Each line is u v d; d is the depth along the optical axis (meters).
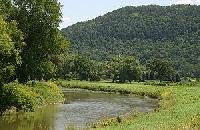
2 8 49.47
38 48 57.50
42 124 37.97
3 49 40.12
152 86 106.00
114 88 98.19
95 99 71.38
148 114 39.94
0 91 43.84
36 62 57.75
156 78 162.62
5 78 45.84
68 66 155.88
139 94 87.31
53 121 40.06
